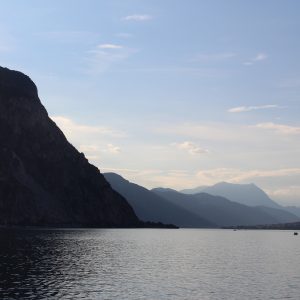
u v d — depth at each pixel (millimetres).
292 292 52375
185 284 56469
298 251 121625
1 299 44156
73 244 111312
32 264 68875
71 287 51500
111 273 63938
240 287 55344
